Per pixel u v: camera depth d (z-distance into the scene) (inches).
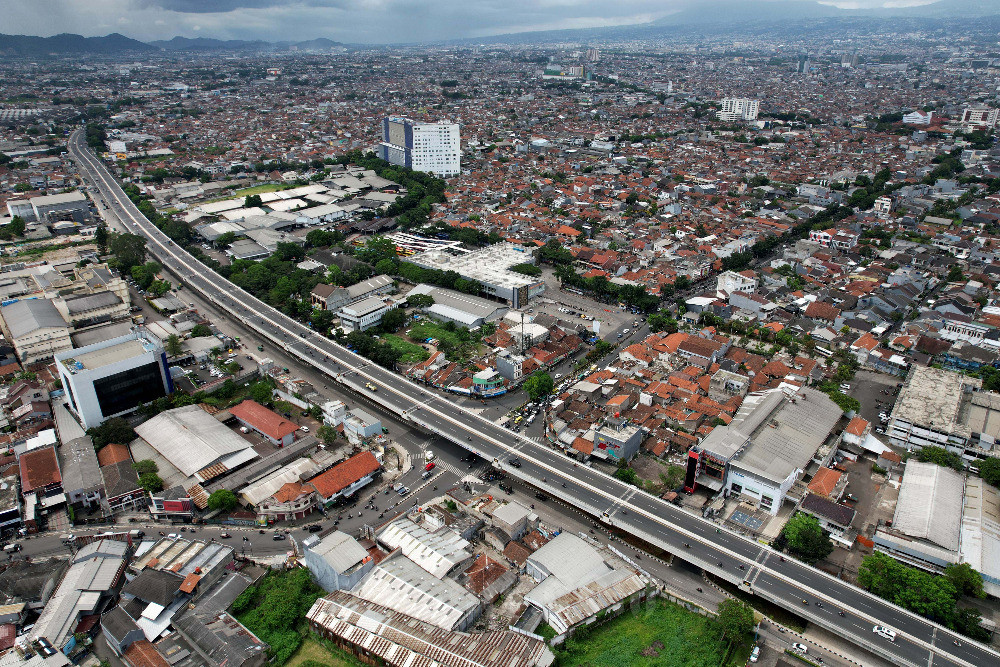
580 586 6697.8
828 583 6688.0
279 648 6230.3
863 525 7844.5
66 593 6628.9
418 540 7342.5
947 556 6948.8
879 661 6087.6
